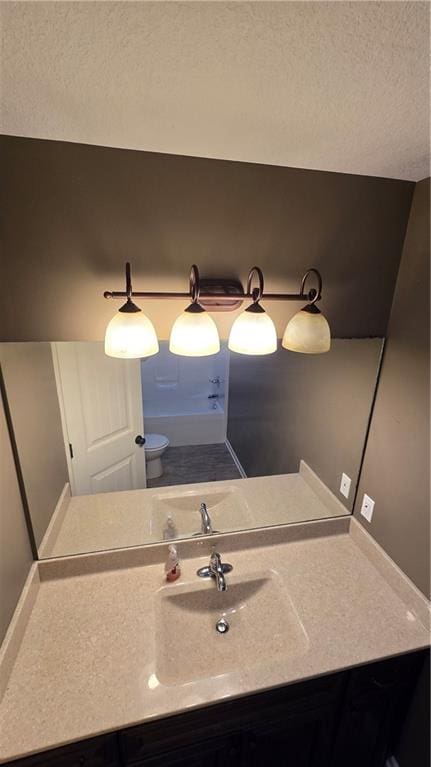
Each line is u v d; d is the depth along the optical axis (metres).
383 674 1.12
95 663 1.02
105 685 0.97
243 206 1.09
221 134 0.87
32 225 1.00
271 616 1.25
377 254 1.22
